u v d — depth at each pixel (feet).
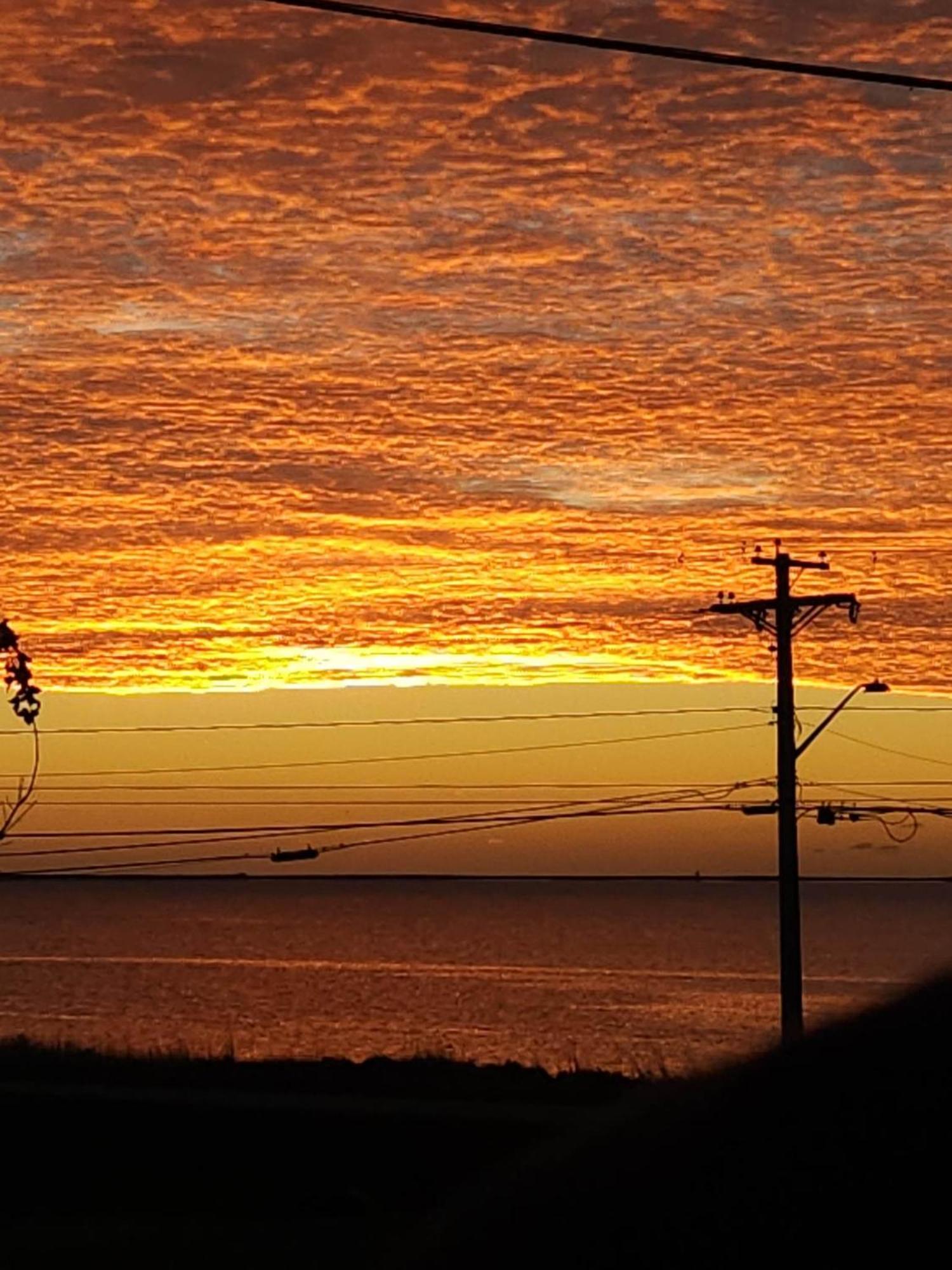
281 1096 130.72
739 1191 13.19
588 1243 13.61
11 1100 127.75
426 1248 14.94
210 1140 121.90
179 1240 96.48
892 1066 13.43
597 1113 15.94
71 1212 113.19
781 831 163.53
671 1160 13.70
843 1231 12.68
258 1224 102.89
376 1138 117.60
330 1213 112.98
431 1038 297.74
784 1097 13.65
